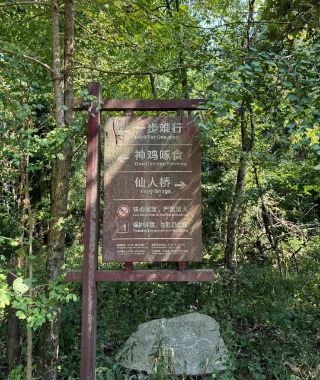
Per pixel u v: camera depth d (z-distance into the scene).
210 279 3.19
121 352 3.97
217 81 3.04
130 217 3.24
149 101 3.38
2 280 2.60
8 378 3.50
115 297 4.98
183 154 3.32
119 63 5.28
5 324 4.29
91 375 3.03
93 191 3.24
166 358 3.79
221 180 7.17
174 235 3.23
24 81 3.05
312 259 7.42
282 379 3.67
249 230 7.65
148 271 3.19
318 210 8.45
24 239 3.03
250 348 4.16
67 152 3.67
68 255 5.44
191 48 4.46
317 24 4.31
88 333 3.07
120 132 3.32
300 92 2.87
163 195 3.27
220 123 5.38
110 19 4.95
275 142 6.28
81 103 3.33
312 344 4.37
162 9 7.13
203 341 4.09
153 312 4.91
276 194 7.11
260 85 3.39
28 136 2.82
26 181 3.07
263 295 5.64
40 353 3.47
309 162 5.68
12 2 3.77
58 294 2.72
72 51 3.89
